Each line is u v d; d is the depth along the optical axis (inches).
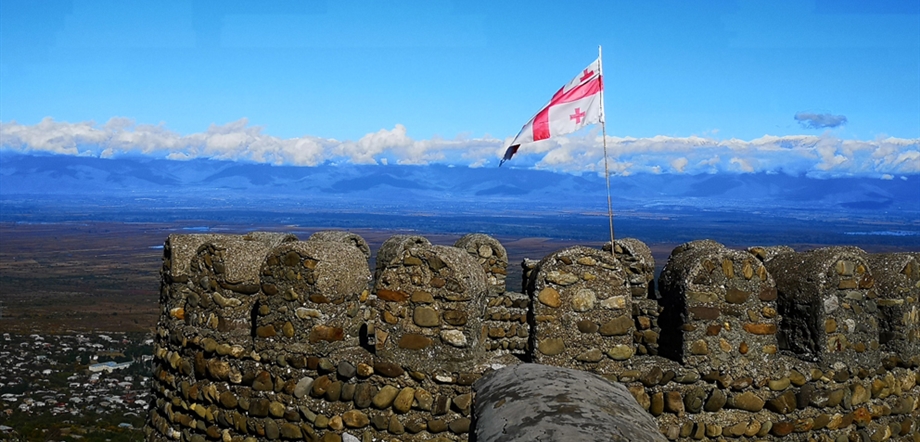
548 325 287.4
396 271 283.6
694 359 284.4
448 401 277.3
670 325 294.5
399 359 281.7
